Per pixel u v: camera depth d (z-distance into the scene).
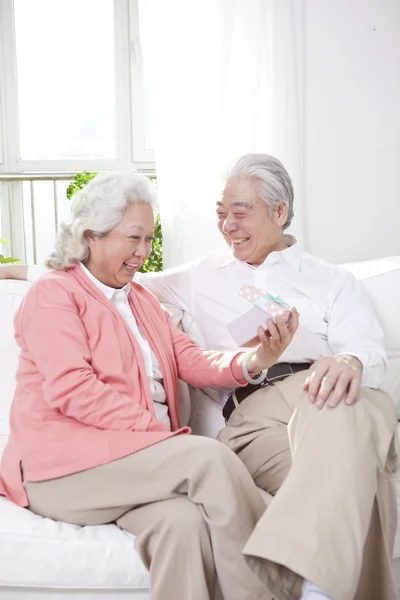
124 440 1.45
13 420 1.60
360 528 1.31
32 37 3.52
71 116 3.59
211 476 1.37
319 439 1.40
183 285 1.98
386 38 2.83
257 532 1.29
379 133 2.89
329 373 1.53
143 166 3.53
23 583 1.39
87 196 1.65
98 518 1.47
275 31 2.73
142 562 1.39
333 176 2.92
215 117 2.76
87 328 1.60
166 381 1.73
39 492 1.50
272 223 1.87
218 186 1.90
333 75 2.85
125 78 3.48
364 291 1.93
